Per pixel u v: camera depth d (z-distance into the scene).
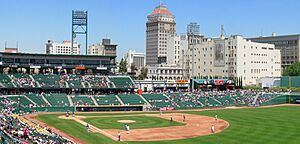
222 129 99.12
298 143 78.75
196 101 163.50
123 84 169.50
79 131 93.31
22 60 164.62
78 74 174.38
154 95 165.75
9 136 60.09
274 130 96.12
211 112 141.62
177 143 80.06
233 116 127.75
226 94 181.62
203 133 93.00
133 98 157.12
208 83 198.62
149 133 92.94
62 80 161.50
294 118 121.06
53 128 97.31
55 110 136.00
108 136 87.56
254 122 111.75
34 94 145.62
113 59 183.12
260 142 79.88
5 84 146.00
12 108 123.69
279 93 187.62
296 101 179.12
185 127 103.19
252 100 175.00
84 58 175.00
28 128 78.25
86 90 161.88
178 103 158.00
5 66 160.88
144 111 146.12
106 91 166.12
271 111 144.00
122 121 113.88
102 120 115.31
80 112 137.88
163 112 142.12
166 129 99.56
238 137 86.50
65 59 172.00
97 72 180.88
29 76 158.62
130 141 81.94
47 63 168.88
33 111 130.62
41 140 62.75
